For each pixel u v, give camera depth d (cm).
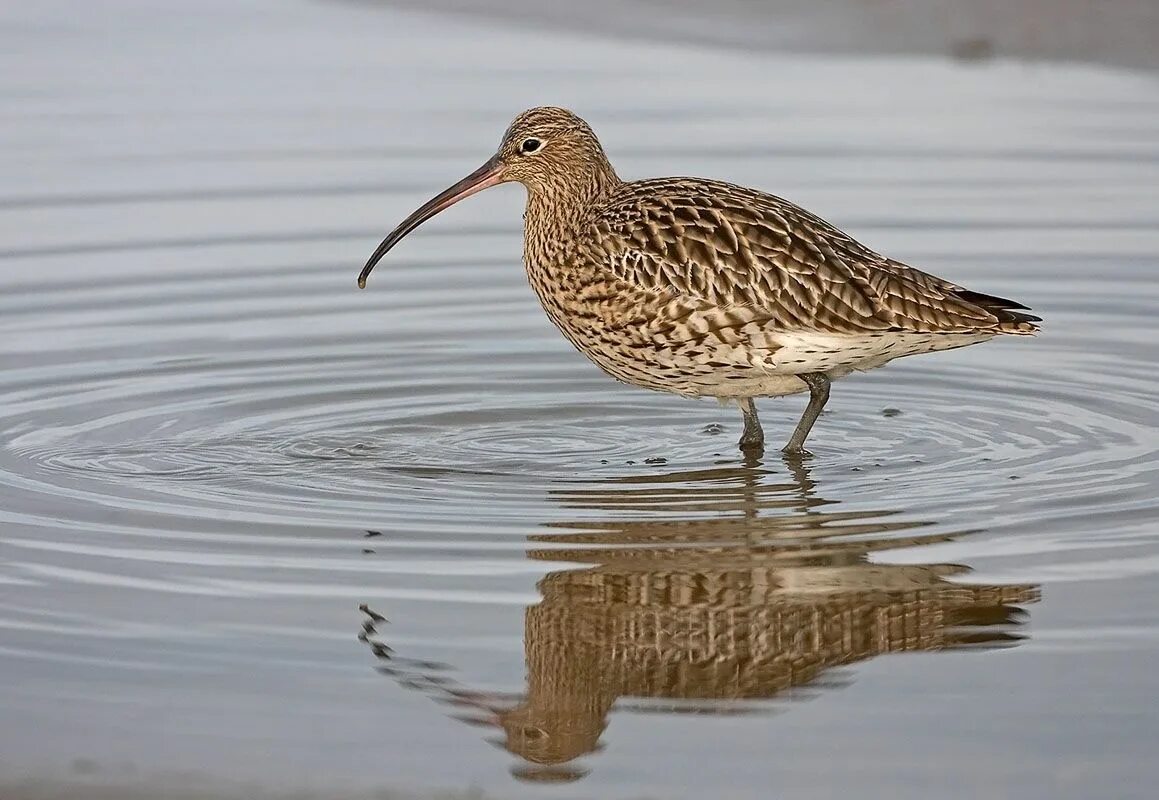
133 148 2308
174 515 1302
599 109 2391
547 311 1509
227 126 2392
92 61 2692
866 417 1549
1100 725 987
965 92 2433
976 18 2625
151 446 1459
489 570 1202
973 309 1354
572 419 1555
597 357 1477
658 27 2755
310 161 2258
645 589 1174
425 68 2620
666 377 1445
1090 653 1073
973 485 1357
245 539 1256
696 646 1101
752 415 1473
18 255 1966
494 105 2433
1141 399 1560
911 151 2234
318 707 1024
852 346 1377
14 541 1251
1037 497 1324
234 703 1027
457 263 1995
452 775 952
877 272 1370
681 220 1403
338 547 1241
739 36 2681
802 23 2694
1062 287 1839
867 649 1092
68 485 1366
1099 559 1205
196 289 1883
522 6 2886
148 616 1134
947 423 1522
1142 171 2158
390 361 1692
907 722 999
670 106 2398
